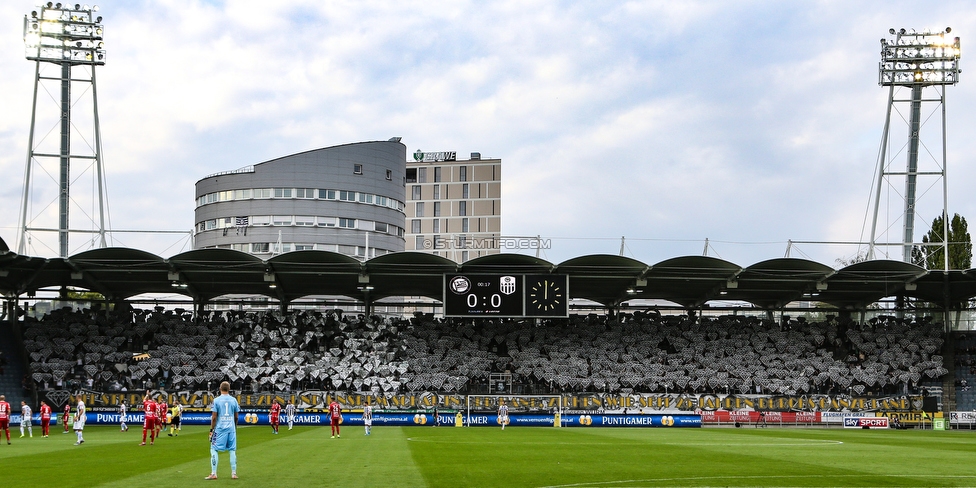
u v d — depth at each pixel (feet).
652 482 75.00
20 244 223.30
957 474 82.74
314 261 213.05
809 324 256.73
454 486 69.26
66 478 73.00
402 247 434.30
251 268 218.79
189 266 215.92
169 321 245.24
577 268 221.05
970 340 246.06
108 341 233.55
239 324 246.47
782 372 234.99
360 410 208.33
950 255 336.90
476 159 577.84
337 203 402.31
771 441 135.95
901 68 256.73
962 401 232.32
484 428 188.14
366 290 251.19
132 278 229.86
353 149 410.11
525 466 87.40
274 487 66.95
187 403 212.23
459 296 221.87
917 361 237.45
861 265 211.41
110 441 127.95
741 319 259.39
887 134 254.06
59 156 232.94
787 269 216.13
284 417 202.49
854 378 233.76
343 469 81.25
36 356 223.71
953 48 254.47
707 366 237.66
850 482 75.87
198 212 408.05
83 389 218.18
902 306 252.21
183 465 84.69
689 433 165.48
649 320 259.60
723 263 211.82
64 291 246.27
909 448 119.75
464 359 238.07
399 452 104.22
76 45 241.14
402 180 438.40
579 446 120.16
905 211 265.54
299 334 245.04
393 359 237.66
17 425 192.03
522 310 221.25
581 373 234.58
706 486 72.74
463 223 571.69
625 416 204.54
